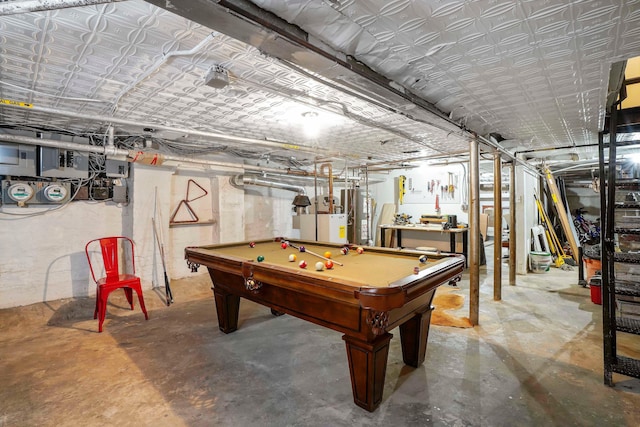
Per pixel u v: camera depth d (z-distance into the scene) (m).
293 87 2.38
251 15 1.27
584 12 1.38
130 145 4.16
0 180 3.48
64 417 1.92
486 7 1.34
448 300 4.08
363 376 1.97
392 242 6.89
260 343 2.93
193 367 2.50
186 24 1.54
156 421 1.88
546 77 2.11
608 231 2.29
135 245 4.29
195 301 4.18
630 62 2.72
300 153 5.19
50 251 3.79
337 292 1.86
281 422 1.87
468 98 2.48
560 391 2.14
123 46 1.76
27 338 3.03
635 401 2.02
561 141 4.03
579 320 3.38
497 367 2.45
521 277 5.28
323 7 1.32
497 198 4.00
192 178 5.08
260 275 2.31
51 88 2.37
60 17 1.46
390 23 1.46
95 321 3.47
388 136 4.06
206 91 2.47
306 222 5.38
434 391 2.16
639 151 4.17
